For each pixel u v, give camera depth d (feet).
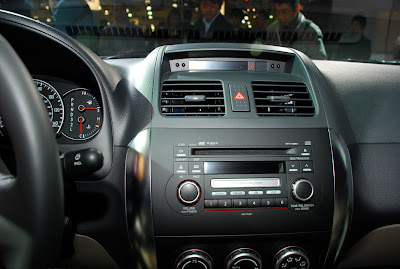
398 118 3.48
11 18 2.82
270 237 2.89
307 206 2.87
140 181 2.83
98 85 3.13
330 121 3.11
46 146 1.82
